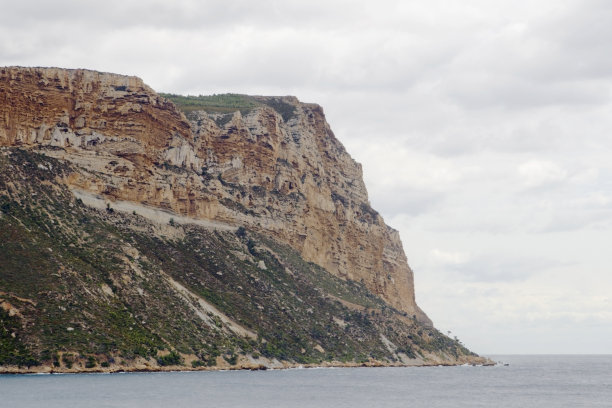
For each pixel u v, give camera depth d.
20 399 131.62
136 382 164.50
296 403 150.12
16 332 164.00
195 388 163.00
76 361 164.38
